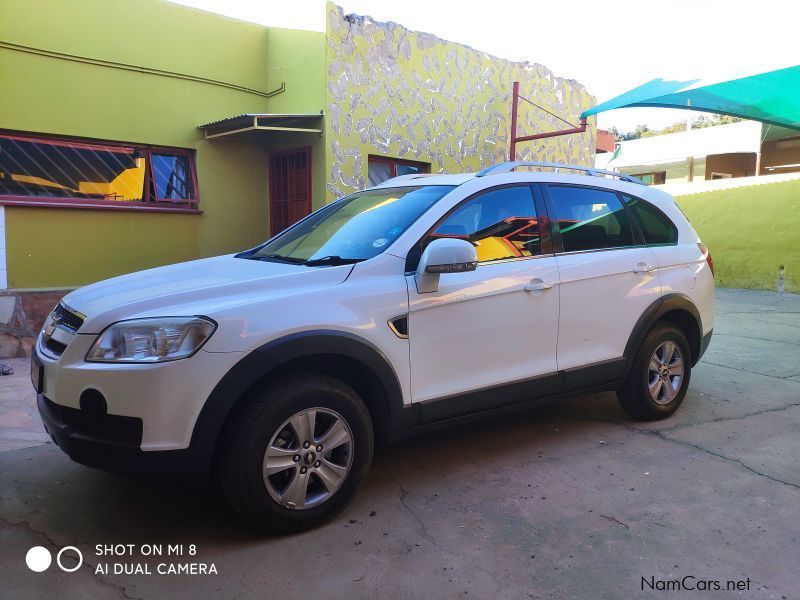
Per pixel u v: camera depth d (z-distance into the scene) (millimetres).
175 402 2748
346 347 3111
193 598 2613
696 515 3287
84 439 2824
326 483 3129
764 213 12484
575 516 3279
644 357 4535
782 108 10211
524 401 3922
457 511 3336
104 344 2852
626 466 3922
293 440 3025
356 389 3398
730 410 5043
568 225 4223
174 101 8109
